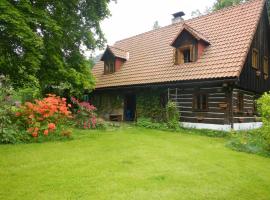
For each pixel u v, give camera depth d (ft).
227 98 49.21
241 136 38.47
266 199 18.10
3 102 40.91
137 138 38.93
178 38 58.70
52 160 24.84
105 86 69.41
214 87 51.21
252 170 24.61
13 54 40.14
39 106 35.53
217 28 59.47
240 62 47.14
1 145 30.30
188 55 59.21
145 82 59.47
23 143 32.04
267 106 34.24
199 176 21.83
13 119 35.58
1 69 42.57
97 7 53.26
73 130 44.57
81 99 79.15
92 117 49.90
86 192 17.43
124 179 20.15
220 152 31.71
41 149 29.07
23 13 37.19
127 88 65.05
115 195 17.10
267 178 22.57
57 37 44.91
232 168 24.84
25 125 35.68
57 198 16.38
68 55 53.21
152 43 74.13
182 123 55.11
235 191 19.06
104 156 27.04
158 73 60.08
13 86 46.21
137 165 24.16
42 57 40.47
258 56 60.18
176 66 58.23
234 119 50.62
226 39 54.70
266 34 64.80
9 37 37.27
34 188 17.84
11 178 19.63
